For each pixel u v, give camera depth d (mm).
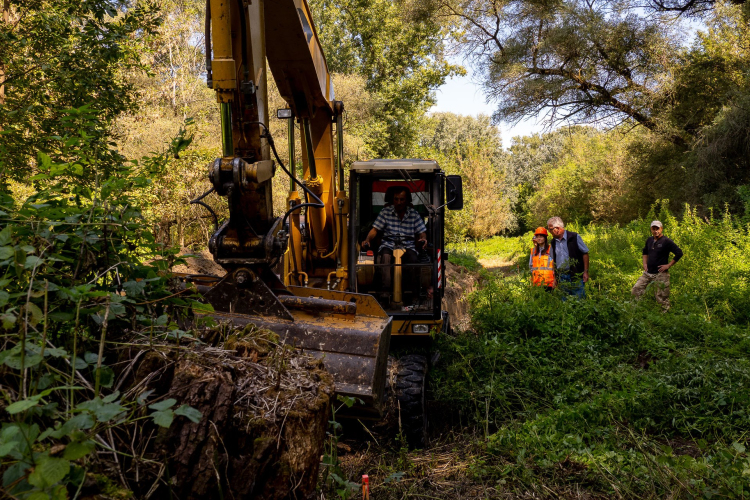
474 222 32938
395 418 4859
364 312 3838
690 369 5457
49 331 2043
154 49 20688
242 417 2143
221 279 3723
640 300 8336
